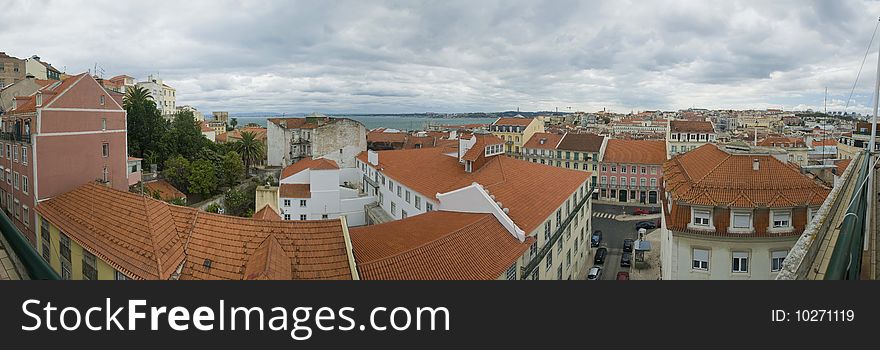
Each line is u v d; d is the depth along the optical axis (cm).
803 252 1127
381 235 2720
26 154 3981
